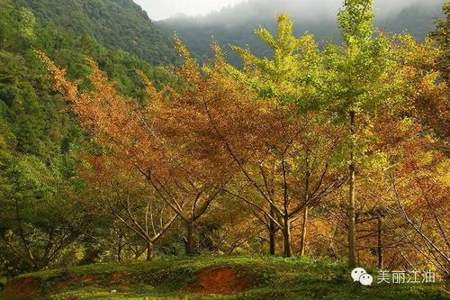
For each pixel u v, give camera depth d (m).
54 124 79.62
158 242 32.88
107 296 17.34
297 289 14.76
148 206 27.64
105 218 31.80
